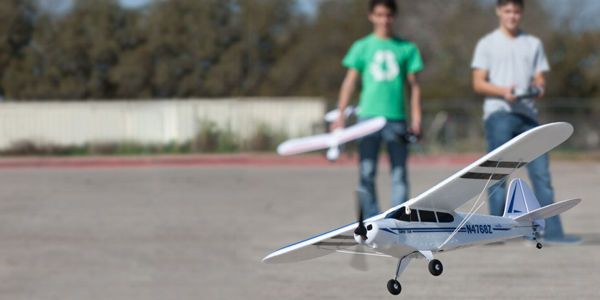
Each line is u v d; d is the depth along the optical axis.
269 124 61.62
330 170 43.22
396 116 15.61
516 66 14.77
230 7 95.88
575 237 15.40
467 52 74.31
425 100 68.06
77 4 87.25
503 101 14.67
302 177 37.19
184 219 20.38
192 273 12.46
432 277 11.64
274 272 12.40
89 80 87.69
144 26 90.94
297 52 93.56
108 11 87.94
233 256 14.20
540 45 15.08
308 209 22.77
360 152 15.79
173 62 91.75
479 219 8.59
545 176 14.34
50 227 18.97
